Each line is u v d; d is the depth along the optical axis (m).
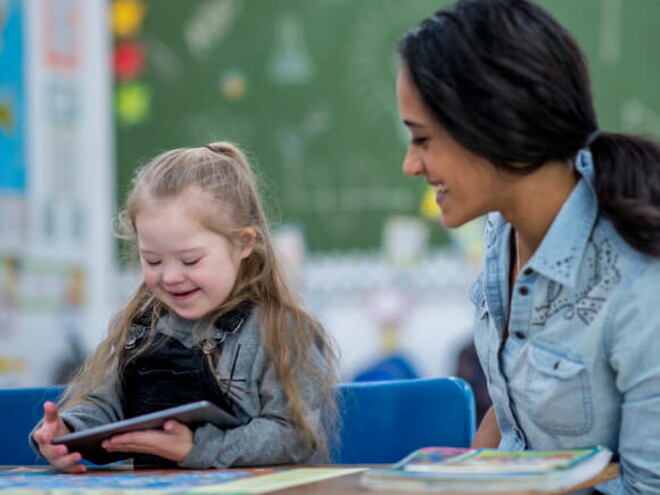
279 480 1.49
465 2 1.60
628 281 1.60
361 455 2.10
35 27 4.55
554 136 1.57
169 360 1.91
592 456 1.43
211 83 5.00
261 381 1.88
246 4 5.00
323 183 5.01
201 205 1.88
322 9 5.00
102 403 1.94
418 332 4.97
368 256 5.00
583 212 1.65
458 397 2.07
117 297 4.80
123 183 4.89
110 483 1.50
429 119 1.58
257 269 1.96
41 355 4.55
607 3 5.00
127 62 4.96
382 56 4.99
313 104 5.01
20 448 2.19
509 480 1.27
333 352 1.96
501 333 1.77
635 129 1.75
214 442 1.73
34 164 4.55
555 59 1.56
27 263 4.52
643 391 1.59
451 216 1.65
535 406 1.68
